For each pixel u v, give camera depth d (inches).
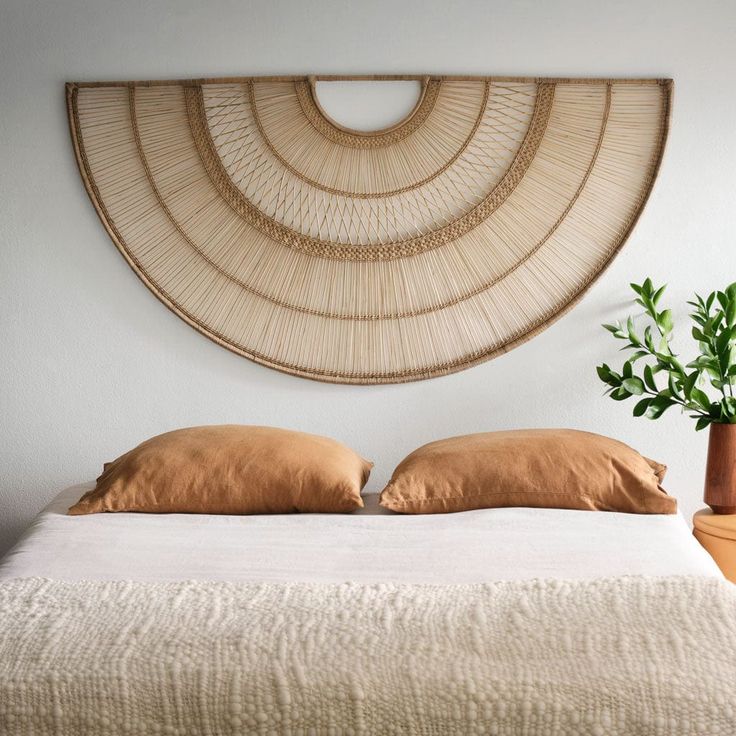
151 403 119.7
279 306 117.3
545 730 57.1
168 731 58.1
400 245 115.3
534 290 115.3
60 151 115.8
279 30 112.7
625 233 113.1
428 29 112.0
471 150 113.7
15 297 118.5
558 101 111.9
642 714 56.9
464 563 78.2
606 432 116.3
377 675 58.6
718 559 101.3
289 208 115.9
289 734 57.7
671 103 110.1
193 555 81.6
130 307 118.4
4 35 114.2
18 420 120.4
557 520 89.2
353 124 114.3
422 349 117.0
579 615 61.4
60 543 85.0
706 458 115.0
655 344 114.9
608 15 110.5
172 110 114.3
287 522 91.2
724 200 112.2
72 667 59.5
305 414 119.0
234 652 59.9
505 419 117.3
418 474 97.2
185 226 116.6
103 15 113.4
